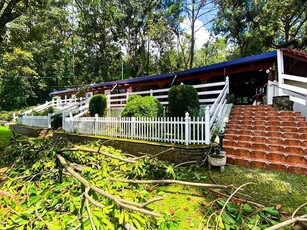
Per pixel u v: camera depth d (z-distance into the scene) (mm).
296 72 9500
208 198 3807
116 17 29906
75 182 3455
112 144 7906
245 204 3262
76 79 33438
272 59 9539
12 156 5895
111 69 31625
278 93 8406
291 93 8086
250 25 20703
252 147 6000
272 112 7336
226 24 21828
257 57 9539
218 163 5121
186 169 5363
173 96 8031
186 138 6188
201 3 27141
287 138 5898
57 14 30422
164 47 30391
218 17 23000
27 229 2354
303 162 5055
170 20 28656
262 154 5574
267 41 19703
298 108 7320
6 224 2512
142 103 8367
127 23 31422
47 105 22844
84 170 3648
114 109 12797
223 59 31688
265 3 18750
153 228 2520
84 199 2490
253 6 19406
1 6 8727
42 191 3393
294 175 4762
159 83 14234
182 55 31406
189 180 4684
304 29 20547
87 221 2287
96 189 2564
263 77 12539
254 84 13359
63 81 34562
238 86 13891
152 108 8383
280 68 8273
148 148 6719
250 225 2717
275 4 17797
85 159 4707
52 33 31734
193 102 7820
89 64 32469
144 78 14453
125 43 32719
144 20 30891
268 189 4125
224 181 4566
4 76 30406
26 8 10117
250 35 19781
